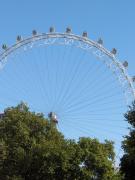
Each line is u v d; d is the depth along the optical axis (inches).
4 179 4478.3
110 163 4212.6
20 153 4414.4
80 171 4170.8
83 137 4303.6
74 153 4224.9
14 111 4783.5
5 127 4709.6
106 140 4409.5
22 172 4357.8
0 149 4557.1
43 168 4237.2
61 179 4222.4
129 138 3467.0
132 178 3782.0
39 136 4675.2
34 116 4768.7
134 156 3553.2
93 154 4202.8
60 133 4803.2
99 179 4163.4
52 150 4242.1
